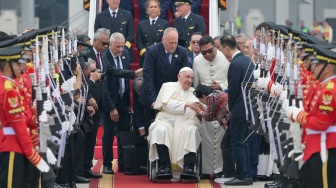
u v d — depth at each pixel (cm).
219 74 5059
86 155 5053
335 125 3625
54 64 4119
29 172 3703
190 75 4944
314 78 3691
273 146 3978
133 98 5153
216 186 4778
